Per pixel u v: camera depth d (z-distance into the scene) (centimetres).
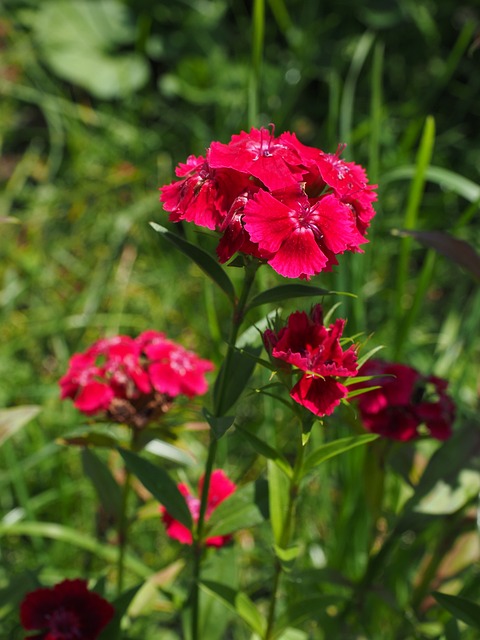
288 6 118
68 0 118
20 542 72
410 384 58
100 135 108
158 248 95
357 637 62
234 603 56
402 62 116
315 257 47
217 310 87
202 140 104
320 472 69
